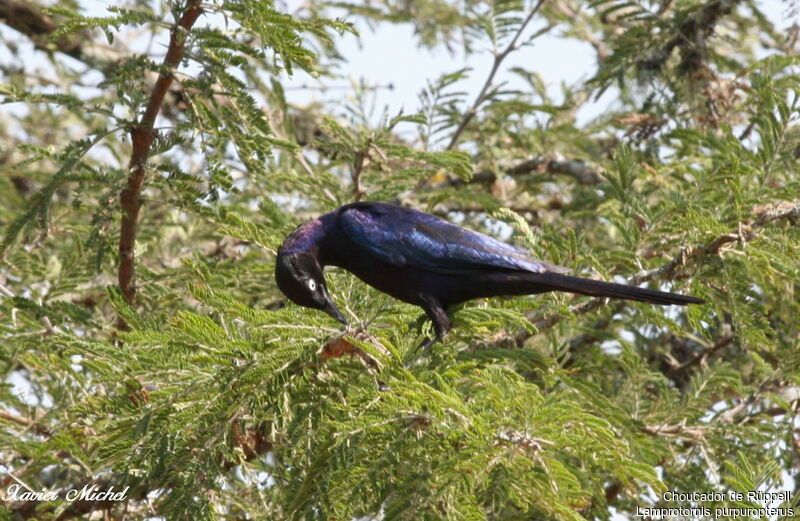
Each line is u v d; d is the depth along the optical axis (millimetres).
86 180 11102
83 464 9664
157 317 10695
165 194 15781
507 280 11352
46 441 10273
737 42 16359
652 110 16406
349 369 9641
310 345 9430
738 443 12234
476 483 8508
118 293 10289
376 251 11586
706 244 11375
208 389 9055
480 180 17609
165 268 14547
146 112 11086
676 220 11820
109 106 11180
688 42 15859
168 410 9062
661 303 10680
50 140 19125
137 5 14195
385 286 11820
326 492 8742
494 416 8641
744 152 12383
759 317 11680
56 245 15727
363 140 13859
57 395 11555
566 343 13320
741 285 11383
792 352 12469
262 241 11742
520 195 17656
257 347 9320
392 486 8750
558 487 8547
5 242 11008
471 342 11672
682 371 15164
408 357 10047
